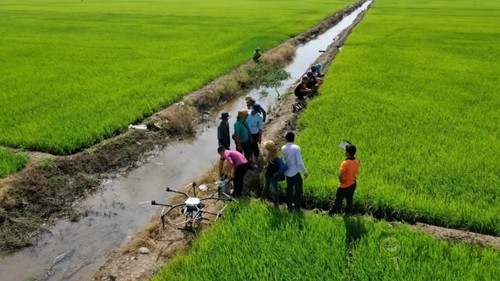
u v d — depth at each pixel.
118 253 9.59
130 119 16.47
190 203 9.98
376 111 17.56
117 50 31.09
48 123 15.68
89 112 16.98
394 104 18.62
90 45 33.25
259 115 13.30
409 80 23.27
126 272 8.77
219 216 10.31
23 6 68.56
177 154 15.27
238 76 24.00
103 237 10.28
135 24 46.50
